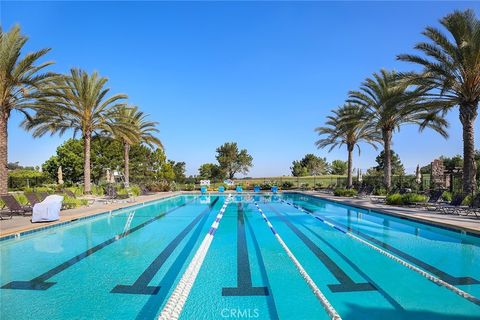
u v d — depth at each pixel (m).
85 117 22.34
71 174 45.03
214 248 8.40
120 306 4.80
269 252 7.95
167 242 9.16
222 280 5.88
